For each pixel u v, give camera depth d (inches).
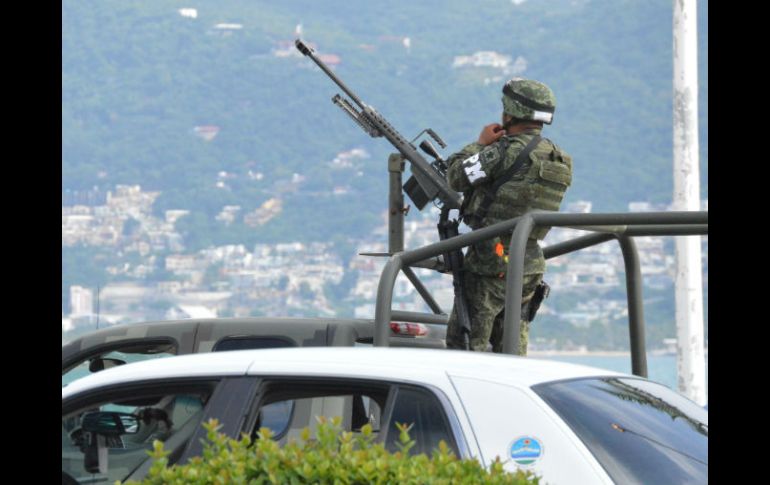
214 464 462.3
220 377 580.4
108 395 609.0
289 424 563.8
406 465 447.2
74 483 609.9
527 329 817.5
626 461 503.5
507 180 797.9
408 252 749.9
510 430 508.1
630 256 848.3
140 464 593.0
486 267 788.0
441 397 526.0
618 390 561.6
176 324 843.4
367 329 825.5
